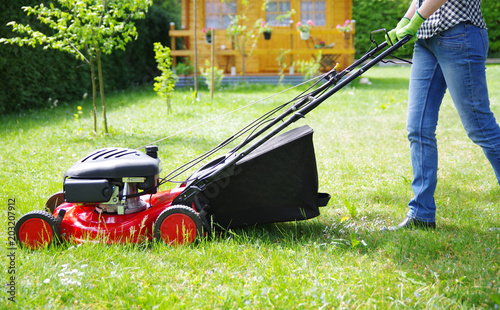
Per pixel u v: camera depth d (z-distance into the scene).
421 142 2.94
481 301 2.02
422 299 2.03
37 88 8.79
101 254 2.54
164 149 5.21
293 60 14.65
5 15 7.89
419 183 2.97
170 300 2.05
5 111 8.22
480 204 3.46
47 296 2.11
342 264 2.42
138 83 13.70
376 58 2.81
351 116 7.73
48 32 8.90
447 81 2.82
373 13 24.09
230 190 2.81
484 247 2.59
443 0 2.61
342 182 4.12
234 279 2.24
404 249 2.59
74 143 5.63
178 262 2.49
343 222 3.09
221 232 2.89
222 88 12.11
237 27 12.55
